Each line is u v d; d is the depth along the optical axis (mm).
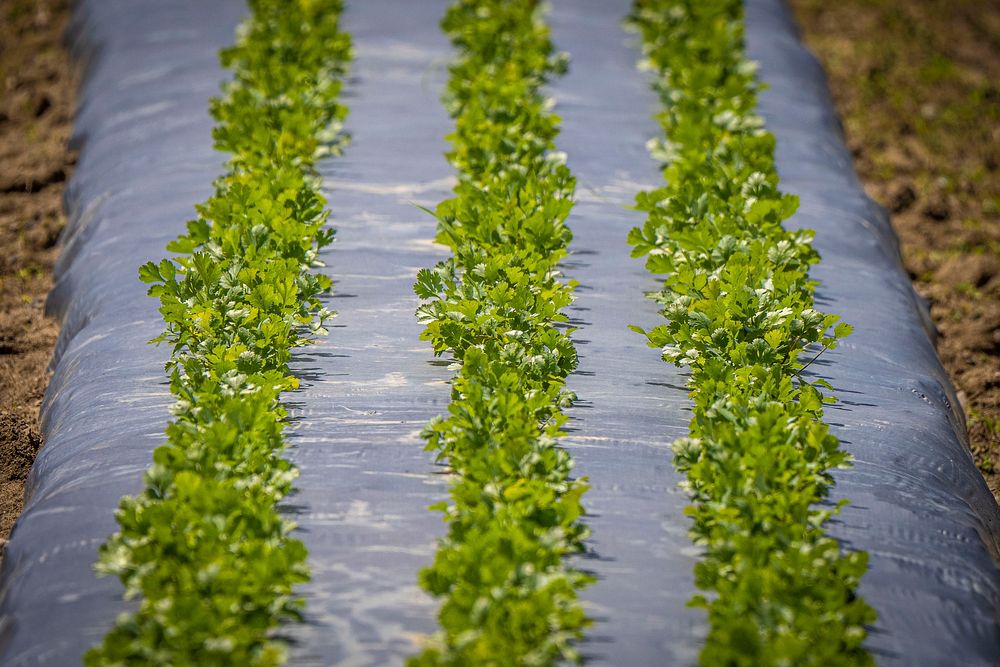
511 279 18406
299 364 17969
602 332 19219
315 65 29203
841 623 12477
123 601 13281
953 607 13852
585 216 23469
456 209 21453
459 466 15125
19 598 13727
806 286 19969
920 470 16422
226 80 29641
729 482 14172
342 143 26125
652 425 16688
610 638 12852
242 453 14734
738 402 15758
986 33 43656
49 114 32969
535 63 29531
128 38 32719
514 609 11953
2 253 26109
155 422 16547
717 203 21594
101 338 19172
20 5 40000
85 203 25531
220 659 11672
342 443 16031
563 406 16734
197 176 24766
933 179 32281
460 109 27453
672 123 27203
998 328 25125
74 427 16938
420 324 19250
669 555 14211
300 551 12836
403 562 13930
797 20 43375
